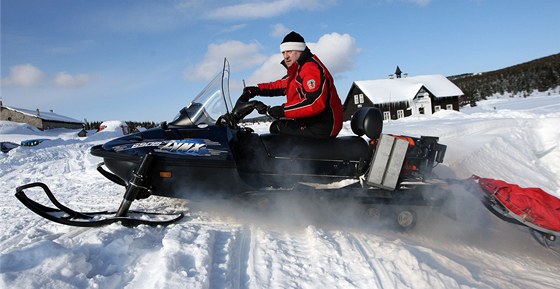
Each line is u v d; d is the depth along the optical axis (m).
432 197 3.82
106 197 5.12
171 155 3.47
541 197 3.79
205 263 2.51
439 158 4.02
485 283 2.71
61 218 3.16
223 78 4.05
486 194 3.99
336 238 3.23
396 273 2.54
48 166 9.48
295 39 3.91
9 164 9.88
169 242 2.74
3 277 2.08
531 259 3.84
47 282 2.12
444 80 41.41
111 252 2.65
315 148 3.81
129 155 3.48
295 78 3.88
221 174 3.54
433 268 2.64
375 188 3.77
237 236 3.16
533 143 8.32
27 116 54.41
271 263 2.66
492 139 8.03
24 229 3.53
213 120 3.90
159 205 4.20
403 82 40.19
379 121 3.86
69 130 54.72
